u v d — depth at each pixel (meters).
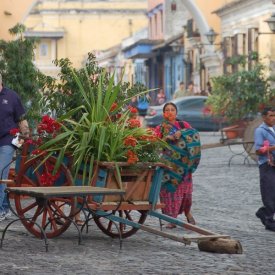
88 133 13.30
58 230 13.49
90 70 14.88
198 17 58.62
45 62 109.94
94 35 112.06
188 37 61.06
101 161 13.25
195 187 21.52
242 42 52.88
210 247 12.66
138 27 112.38
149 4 83.81
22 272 11.16
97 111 13.65
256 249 13.08
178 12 71.25
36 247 12.88
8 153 15.14
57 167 13.36
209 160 28.92
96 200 13.16
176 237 12.77
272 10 48.41
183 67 65.75
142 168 13.35
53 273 11.12
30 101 19.95
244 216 16.59
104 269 11.41
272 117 15.22
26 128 15.46
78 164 13.20
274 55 48.38
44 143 13.59
